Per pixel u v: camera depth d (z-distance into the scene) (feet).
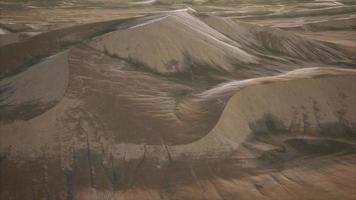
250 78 50.34
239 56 57.36
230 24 70.08
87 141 32.81
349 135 39.19
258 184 30.27
